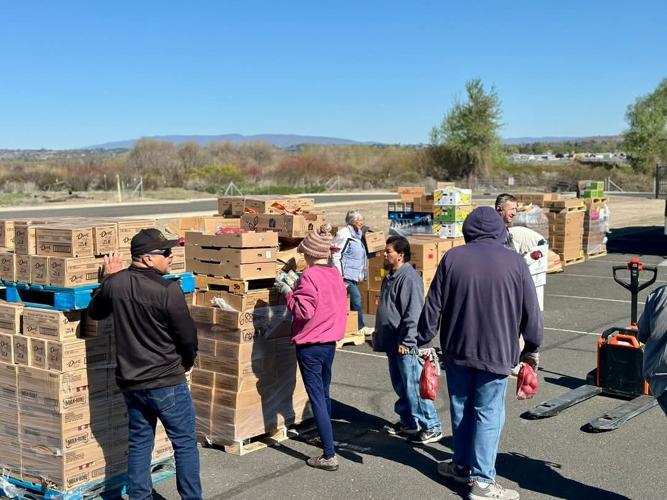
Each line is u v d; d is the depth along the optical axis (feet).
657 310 15.61
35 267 17.39
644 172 235.40
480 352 16.80
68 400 16.69
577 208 60.90
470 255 17.11
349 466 19.53
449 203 44.96
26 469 17.35
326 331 18.90
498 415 17.12
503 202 27.76
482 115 215.51
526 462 19.77
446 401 25.39
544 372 28.99
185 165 215.31
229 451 20.49
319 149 279.69
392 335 21.16
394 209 48.49
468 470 18.11
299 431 22.34
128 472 16.20
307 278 18.78
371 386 27.35
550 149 499.92
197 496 16.25
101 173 193.77
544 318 39.75
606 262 61.82
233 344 20.25
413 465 19.62
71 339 16.87
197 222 26.55
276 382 21.27
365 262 35.29
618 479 18.67
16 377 17.29
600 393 25.73
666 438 21.54
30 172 188.34
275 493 17.83
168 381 15.71
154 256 15.85
